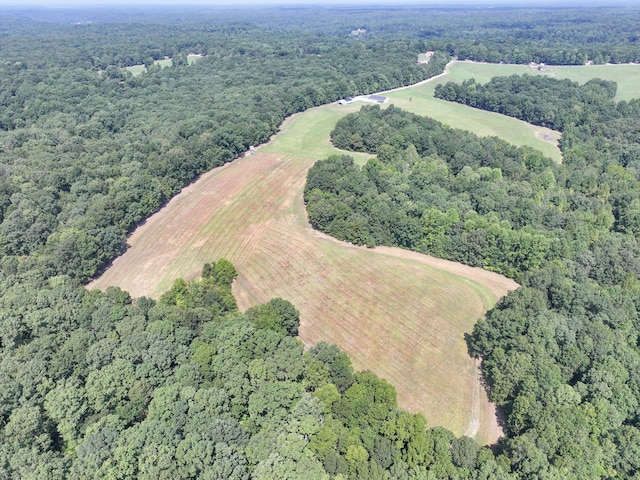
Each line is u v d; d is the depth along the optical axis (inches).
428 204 4837.6
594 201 5064.0
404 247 4650.6
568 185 5580.7
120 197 4756.4
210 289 3801.7
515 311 3102.9
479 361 3230.8
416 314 3649.1
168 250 4525.1
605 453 2257.6
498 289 3954.2
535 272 3668.8
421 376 3127.5
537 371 2691.9
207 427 2245.3
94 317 2977.4
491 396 2859.3
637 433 2295.8
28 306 2960.1
